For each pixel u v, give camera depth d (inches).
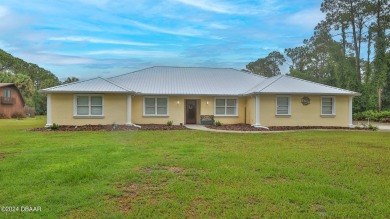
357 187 199.5
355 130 689.0
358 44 1531.7
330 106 796.0
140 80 906.7
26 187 194.7
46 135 527.2
